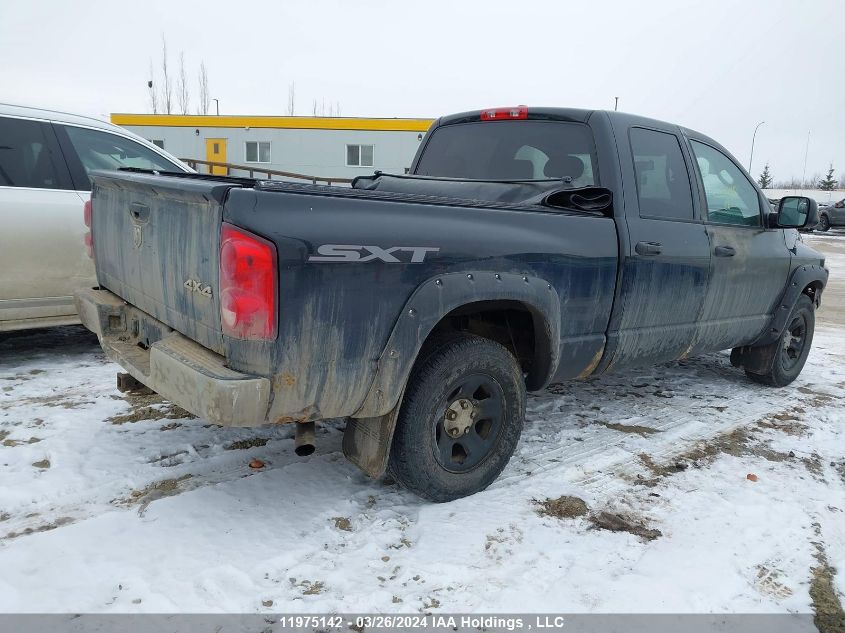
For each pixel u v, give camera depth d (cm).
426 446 288
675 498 324
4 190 444
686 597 245
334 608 228
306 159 2298
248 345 233
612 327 361
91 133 498
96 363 491
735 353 539
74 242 472
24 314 459
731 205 451
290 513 288
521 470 346
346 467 338
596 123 371
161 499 293
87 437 355
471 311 309
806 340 547
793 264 501
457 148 438
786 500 329
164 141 2339
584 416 439
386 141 2275
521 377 321
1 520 270
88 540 258
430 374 284
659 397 491
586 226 339
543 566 260
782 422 448
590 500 317
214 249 236
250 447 355
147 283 292
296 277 233
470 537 277
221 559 251
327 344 246
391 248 257
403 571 251
